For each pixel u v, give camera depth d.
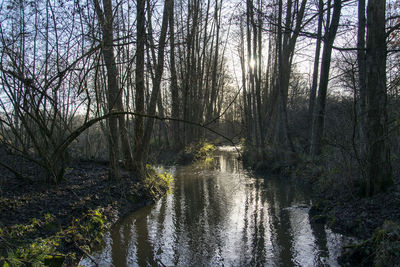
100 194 8.10
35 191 7.21
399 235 4.67
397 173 7.75
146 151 11.04
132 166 10.86
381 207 6.23
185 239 6.46
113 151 8.98
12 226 5.13
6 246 4.32
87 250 5.61
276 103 20.77
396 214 5.67
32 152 10.03
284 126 16.02
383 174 6.82
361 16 9.02
